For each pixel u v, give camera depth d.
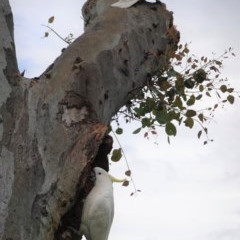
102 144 6.93
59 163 6.29
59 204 6.16
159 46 9.09
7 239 5.66
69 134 6.45
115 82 7.62
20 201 5.84
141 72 8.52
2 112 6.11
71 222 6.61
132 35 8.20
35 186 6.03
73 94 6.77
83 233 6.81
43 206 6.04
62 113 6.59
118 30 7.99
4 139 6.02
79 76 6.91
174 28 9.46
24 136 6.15
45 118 6.43
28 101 6.39
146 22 8.75
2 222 5.67
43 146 6.27
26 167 6.02
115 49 7.70
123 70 7.82
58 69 6.92
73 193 6.21
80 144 6.37
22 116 6.24
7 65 6.34
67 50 7.31
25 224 5.84
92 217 6.64
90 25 8.21
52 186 6.16
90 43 7.46
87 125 6.56
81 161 6.27
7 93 6.23
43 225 6.04
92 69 7.10
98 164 7.23
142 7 9.02
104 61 7.40
